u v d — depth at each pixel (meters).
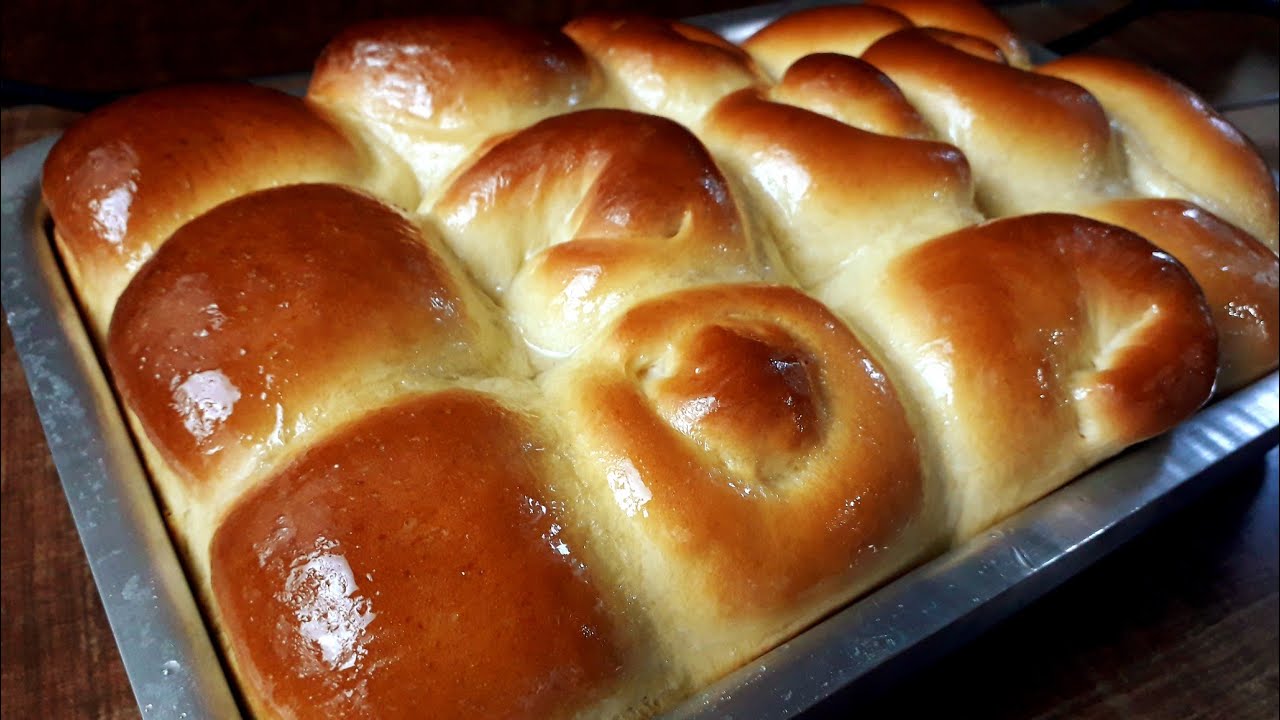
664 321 0.23
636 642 0.21
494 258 0.26
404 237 0.24
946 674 0.26
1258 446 0.28
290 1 0.57
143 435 0.26
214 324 0.22
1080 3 0.51
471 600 0.19
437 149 0.30
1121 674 0.26
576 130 0.27
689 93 0.33
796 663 0.21
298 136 0.28
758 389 0.22
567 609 0.20
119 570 0.22
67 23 0.53
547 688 0.19
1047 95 0.32
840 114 0.31
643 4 0.62
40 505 0.28
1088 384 0.26
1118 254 0.28
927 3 0.39
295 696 0.19
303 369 0.22
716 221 0.26
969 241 0.27
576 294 0.25
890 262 0.28
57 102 0.35
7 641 0.25
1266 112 0.45
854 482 0.23
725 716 0.20
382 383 0.22
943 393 0.25
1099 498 0.25
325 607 0.19
